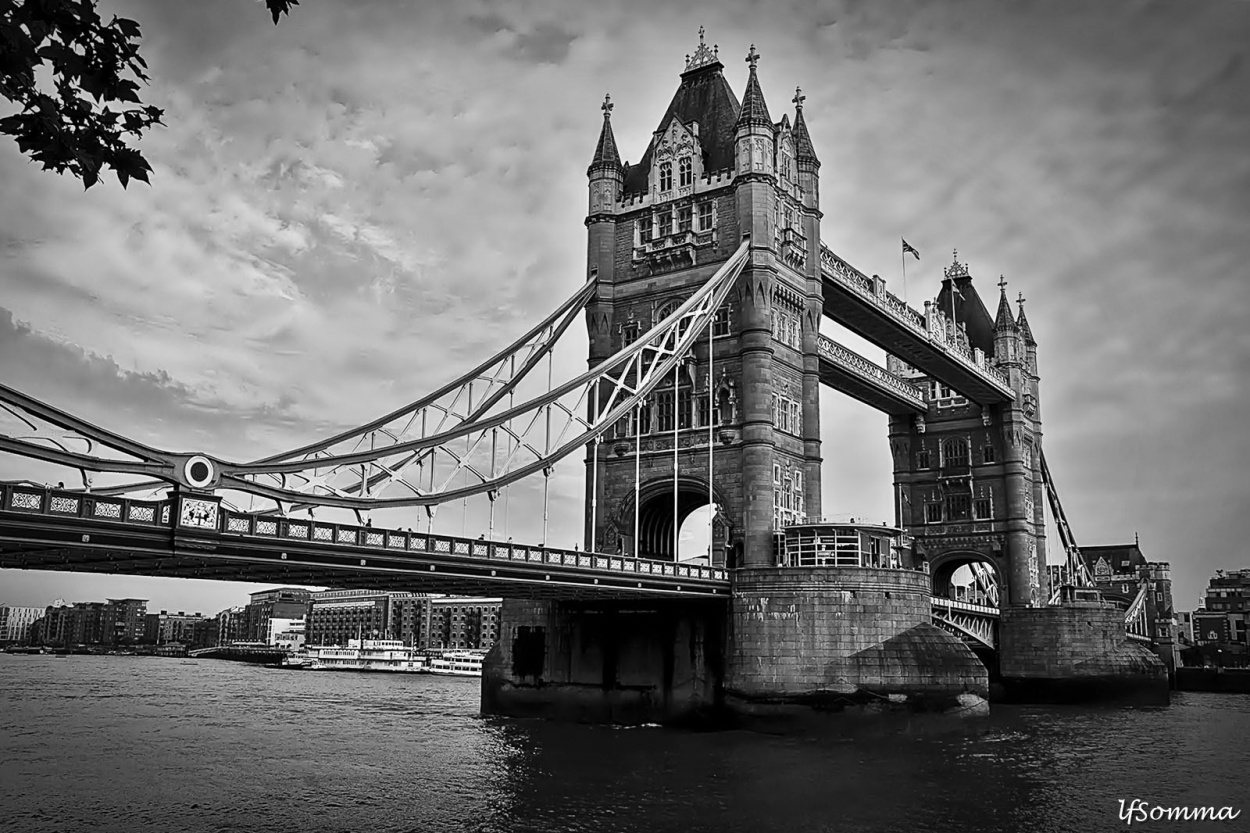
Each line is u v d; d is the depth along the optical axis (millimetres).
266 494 40031
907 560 77125
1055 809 42812
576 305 78438
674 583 59719
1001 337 118688
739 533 70312
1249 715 89875
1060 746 62562
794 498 74250
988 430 117938
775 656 63250
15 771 51094
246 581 45312
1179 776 52531
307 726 74562
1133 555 174000
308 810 41156
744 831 38031
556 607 72875
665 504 80125
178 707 93375
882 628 63562
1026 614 106562
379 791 44969
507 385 71000
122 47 12984
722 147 78875
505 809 41250
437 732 68312
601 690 69750
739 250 72438
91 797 43906
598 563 55062
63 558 36062
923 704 62562
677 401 71562
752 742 58438
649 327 77375
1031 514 121750
